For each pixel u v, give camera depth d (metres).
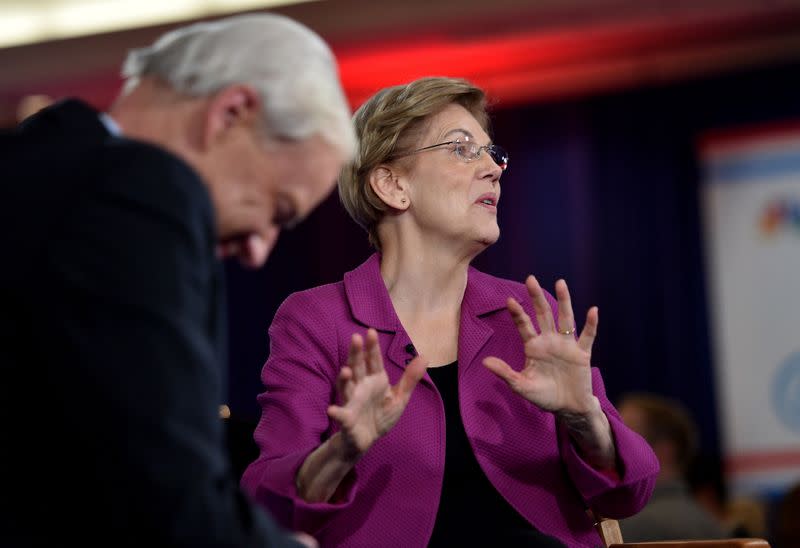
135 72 1.38
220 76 1.32
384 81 7.26
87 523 1.11
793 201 6.84
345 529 1.78
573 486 1.86
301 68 1.34
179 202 1.19
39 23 7.09
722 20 6.54
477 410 1.86
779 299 6.81
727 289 6.93
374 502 1.78
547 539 1.76
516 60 7.07
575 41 6.80
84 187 1.17
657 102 7.20
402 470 1.80
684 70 7.18
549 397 1.66
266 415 1.87
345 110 1.39
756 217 6.91
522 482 1.83
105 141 1.26
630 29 6.63
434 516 1.77
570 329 1.68
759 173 6.93
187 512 1.10
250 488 1.75
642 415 3.84
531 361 1.68
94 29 7.07
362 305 1.95
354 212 2.07
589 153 7.27
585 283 7.16
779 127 6.90
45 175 1.19
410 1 6.48
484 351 1.93
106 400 1.09
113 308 1.11
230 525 1.13
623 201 7.19
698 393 6.91
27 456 1.13
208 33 1.35
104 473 1.09
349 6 6.53
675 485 3.47
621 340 7.09
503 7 6.42
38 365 1.11
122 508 1.09
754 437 6.78
